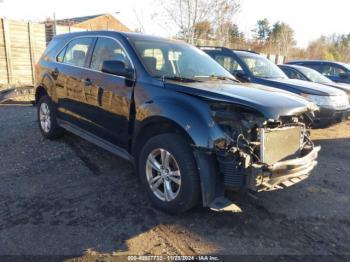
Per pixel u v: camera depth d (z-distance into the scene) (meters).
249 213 3.80
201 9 19.86
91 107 4.69
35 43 13.73
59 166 4.83
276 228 3.53
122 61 4.13
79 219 3.49
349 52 59.94
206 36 20.95
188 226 3.47
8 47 12.77
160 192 3.75
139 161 3.92
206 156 3.29
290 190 4.50
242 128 3.25
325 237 3.41
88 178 4.48
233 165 3.22
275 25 57.12
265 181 3.26
